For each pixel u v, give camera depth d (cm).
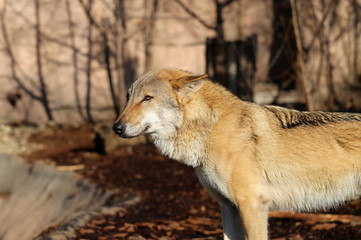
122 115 438
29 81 1480
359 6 1310
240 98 455
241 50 1363
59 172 961
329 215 613
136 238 541
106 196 805
